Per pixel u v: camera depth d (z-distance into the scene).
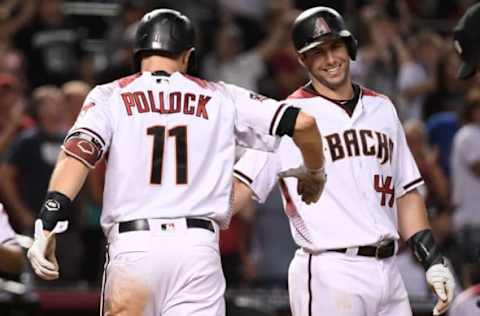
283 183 19.84
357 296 19.28
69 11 44.31
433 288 19.39
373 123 19.92
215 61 41.97
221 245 33.22
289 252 33.97
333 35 19.66
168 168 17.78
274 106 17.73
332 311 19.36
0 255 19.73
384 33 40.84
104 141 17.64
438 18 46.22
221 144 18.11
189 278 17.53
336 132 19.72
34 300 25.72
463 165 33.44
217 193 17.95
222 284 17.97
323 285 19.41
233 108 18.30
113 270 17.61
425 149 35.22
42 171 32.94
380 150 19.77
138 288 17.45
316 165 17.91
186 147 17.88
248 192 19.95
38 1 41.69
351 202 19.50
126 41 36.91
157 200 17.69
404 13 43.38
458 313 22.67
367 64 39.72
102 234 32.69
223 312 17.94
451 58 40.16
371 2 43.47
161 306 17.72
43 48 41.09
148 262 17.44
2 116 34.41
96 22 44.41
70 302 28.66
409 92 40.00
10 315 25.12
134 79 18.36
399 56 40.59
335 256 19.44
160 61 18.52
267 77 41.84
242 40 45.50
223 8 46.22
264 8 46.56
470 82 39.50
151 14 18.83
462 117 34.38
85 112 17.84
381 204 19.69
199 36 43.94
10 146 34.31
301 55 20.06
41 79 40.72
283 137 19.95
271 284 33.66
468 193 33.34
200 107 18.14
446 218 33.88
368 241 19.33
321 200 19.52
